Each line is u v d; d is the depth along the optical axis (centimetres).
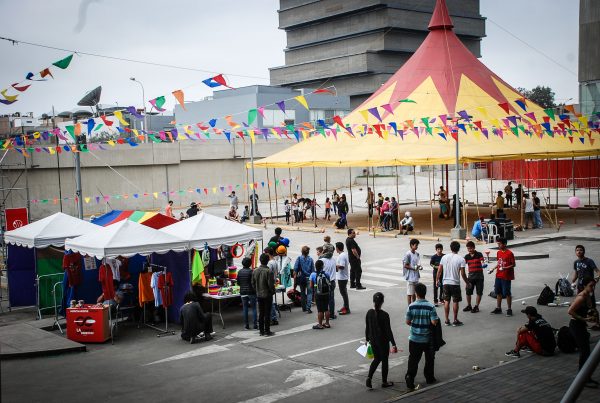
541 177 5819
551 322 1412
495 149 3294
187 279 1525
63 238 1697
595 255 2333
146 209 4803
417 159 3244
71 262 1571
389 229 3216
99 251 1427
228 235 1616
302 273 1634
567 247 2533
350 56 9581
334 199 4025
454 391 973
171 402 971
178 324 1541
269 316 1402
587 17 4625
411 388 1005
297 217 3750
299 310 1658
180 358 1232
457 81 3672
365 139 3600
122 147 4641
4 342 1314
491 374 1053
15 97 1366
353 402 966
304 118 7344
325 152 3672
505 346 1246
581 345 987
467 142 3362
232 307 1705
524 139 3491
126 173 4703
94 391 1021
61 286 1702
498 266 1502
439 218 3725
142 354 1270
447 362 1155
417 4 9781
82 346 1295
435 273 1581
